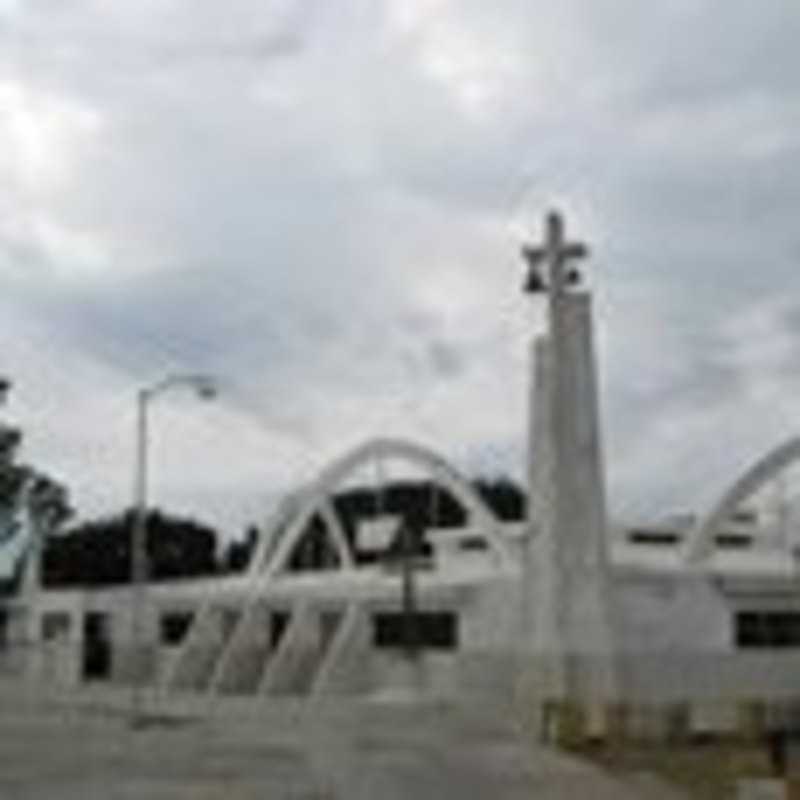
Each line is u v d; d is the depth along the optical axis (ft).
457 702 164.76
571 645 151.74
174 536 410.11
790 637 201.98
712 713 135.64
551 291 160.45
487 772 101.60
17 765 100.78
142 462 193.57
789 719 137.28
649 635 182.60
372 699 177.17
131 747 116.78
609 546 172.86
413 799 83.51
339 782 90.89
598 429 159.02
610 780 100.73
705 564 199.93
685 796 93.40
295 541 250.78
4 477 163.02
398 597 203.31
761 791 93.66
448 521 339.57
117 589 282.77
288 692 208.54
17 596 314.35
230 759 106.11
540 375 161.17
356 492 345.72
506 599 181.06
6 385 159.53
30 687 229.86
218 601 239.50
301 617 217.56
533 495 159.74
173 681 228.22
